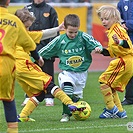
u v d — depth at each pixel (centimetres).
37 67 2083
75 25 2069
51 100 2623
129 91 2597
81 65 2125
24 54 2069
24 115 2089
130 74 2136
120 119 2120
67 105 2044
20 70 2061
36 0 2684
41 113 2339
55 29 2088
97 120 2097
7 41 1648
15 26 1672
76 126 1947
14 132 1698
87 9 4622
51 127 1936
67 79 2095
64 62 2122
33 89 2080
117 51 2106
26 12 2067
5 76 1638
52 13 2684
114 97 2167
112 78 2127
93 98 2859
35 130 1872
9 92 1672
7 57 1642
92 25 4628
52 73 2714
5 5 1697
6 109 1698
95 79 3747
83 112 2069
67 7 4522
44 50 2133
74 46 2112
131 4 2625
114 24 2128
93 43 2106
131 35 2605
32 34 2020
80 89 2144
